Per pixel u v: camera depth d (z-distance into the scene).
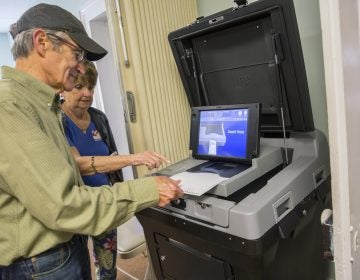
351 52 0.69
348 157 0.66
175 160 1.78
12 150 0.68
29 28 0.78
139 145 1.68
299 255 1.13
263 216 0.88
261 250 0.87
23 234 0.76
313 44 1.45
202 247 1.05
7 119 0.68
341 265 0.66
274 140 1.35
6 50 4.48
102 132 1.65
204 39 1.41
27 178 0.68
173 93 1.74
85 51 0.87
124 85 1.61
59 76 0.83
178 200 1.06
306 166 1.14
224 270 1.01
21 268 0.80
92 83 1.50
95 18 2.59
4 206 0.75
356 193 0.74
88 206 0.74
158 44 1.64
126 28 1.56
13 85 0.76
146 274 1.90
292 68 1.15
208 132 1.30
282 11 1.05
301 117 1.23
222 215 0.92
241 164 1.19
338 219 0.64
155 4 1.62
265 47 1.22
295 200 1.03
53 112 0.90
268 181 1.05
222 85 1.46
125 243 1.60
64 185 0.71
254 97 1.36
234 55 1.34
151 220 1.20
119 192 0.81
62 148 0.87
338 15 0.58
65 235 0.81
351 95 0.69
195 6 1.82
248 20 1.21
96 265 1.63
